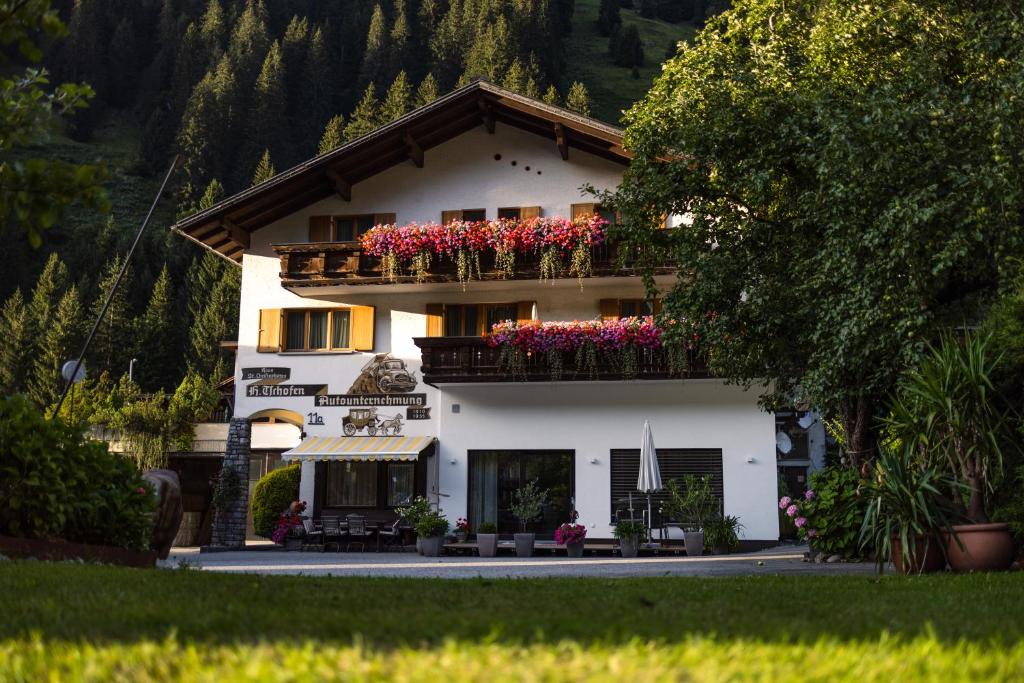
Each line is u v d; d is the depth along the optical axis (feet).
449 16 352.69
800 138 48.98
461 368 79.05
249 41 364.99
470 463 81.30
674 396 79.46
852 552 52.54
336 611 19.35
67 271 258.78
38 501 32.42
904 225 41.98
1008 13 46.21
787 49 55.67
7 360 230.07
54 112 22.52
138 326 238.48
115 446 104.68
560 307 82.89
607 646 14.16
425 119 83.92
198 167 317.01
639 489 72.43
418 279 80.18
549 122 83.10
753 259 52.60
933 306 46.09
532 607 20.77
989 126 43.60
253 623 16.98
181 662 13.41
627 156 81.97
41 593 21.25
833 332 45.70
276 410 84.89
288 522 81.87
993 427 36.88
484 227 79.51
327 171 84.69
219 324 240.32
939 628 17.62
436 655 13.56
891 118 43.88
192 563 55.83
